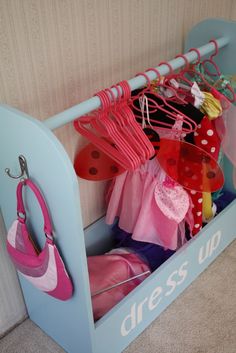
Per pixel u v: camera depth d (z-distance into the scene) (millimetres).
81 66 1203
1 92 1032
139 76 1126
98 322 1141
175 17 1449
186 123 1172
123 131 1078
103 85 1308
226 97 1330
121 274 1397
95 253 1562
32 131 825
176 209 1293
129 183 1359
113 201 1410
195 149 1243
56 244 995
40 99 1133
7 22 966
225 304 1486
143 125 1153
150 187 1310
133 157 1042
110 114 1143
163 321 1430
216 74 1436
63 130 1236
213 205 1574
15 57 1020
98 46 1223
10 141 907
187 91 1282
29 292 1331
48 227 951
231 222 1624
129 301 1209
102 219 1527
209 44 1336
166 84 1250
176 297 1503
